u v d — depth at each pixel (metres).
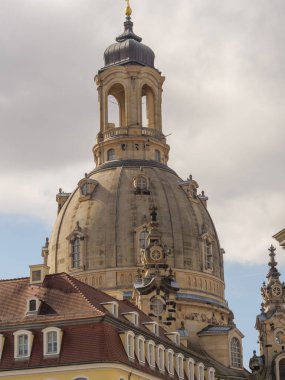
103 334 124.69
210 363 182.00
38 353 125.50
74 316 126.75
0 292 137.62
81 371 122.69
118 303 149.12
